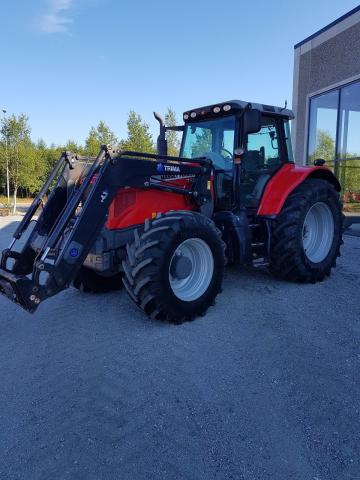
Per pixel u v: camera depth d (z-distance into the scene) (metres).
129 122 24.55
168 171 4.07
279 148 5.18
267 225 4.80
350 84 9.76
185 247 3.92
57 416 2.45
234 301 4.31
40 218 4.14
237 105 4.51
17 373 2.97
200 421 2.36
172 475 1.97
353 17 9.46
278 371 2.89
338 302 4.27
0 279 3.64
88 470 2.01
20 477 1.98
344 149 10.14
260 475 1.96
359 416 2.38
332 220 5.25
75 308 4.29
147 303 3.60
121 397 2.62
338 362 3.00
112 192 3.63
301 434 2.23
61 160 4.33
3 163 23.62
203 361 3.06
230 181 4.69
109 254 3.91
